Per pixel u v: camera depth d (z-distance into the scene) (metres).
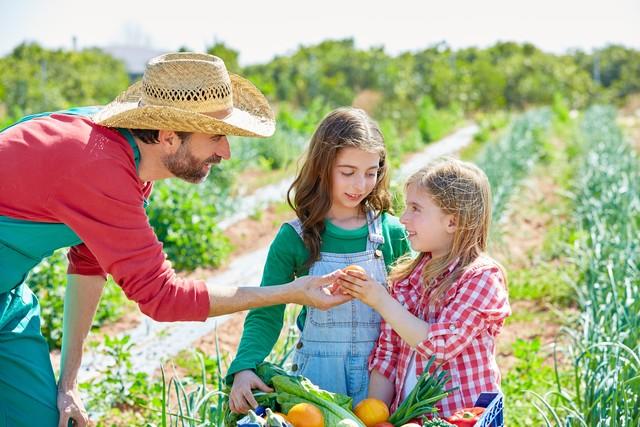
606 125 21.66
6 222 2.92
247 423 2.58
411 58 47.22
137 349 6.31
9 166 2.87
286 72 39.47
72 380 3.46
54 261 7.00
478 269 3.24
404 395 3.31
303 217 3.53
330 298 3.15
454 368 3.23
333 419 2.82
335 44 52.25
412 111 28.92
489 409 2.79
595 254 6.61
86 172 2.85
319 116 23.73
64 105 28.36
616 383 3.72
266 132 3.21
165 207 8.98
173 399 5.20
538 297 7.43
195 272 8.66
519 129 20.97
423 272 3.39
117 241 2.90
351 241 3.55
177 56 3.18
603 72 59.97
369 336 3.52
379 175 3.61
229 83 3.18
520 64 46.53
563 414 4.48
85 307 3.51
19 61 38.66
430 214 3.29
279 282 3.53
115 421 4.95
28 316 3.25
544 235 10.09
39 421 3.21
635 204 8.33
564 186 13.26
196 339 6.48
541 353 6.05
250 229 10.58
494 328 3.27
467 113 39.84
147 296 2.93
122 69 49.44
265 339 3.36
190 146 3.01
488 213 3.38
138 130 3.00
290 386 2.96
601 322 4.79
